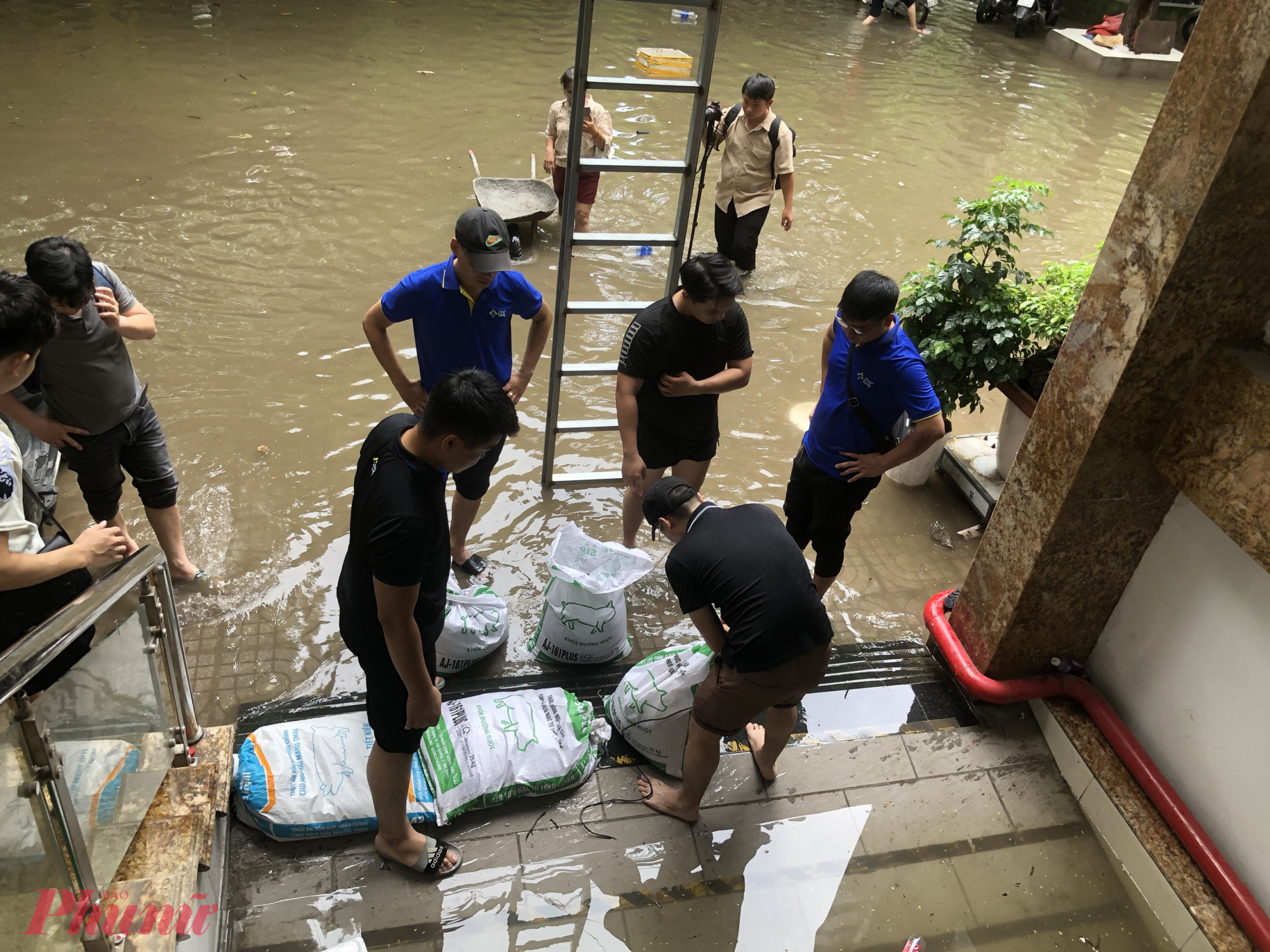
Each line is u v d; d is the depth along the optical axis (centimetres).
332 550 423
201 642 372
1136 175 277
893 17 1531
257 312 587
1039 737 370
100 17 1084
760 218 669
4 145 761
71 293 294
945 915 305
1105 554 337
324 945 273
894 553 464
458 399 214
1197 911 298
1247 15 237
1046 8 1540
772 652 273
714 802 329
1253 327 282
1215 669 311
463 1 1310
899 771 349
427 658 259
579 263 687
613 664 382
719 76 1145
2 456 227
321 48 1075
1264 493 272
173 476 379
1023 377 465
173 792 281
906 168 937
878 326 328
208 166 767
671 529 298
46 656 189
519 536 445
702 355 363
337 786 299
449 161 827
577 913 290
